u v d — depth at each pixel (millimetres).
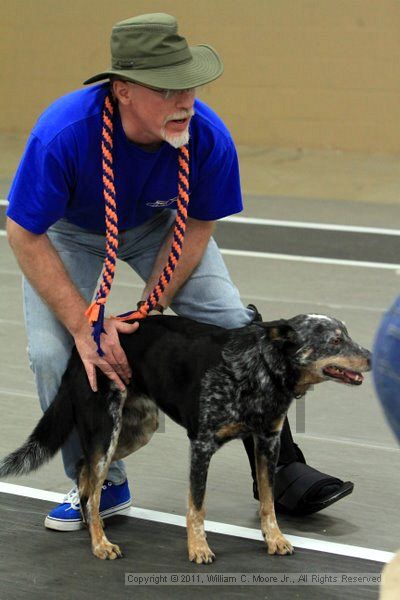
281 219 16547
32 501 7270
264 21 20438
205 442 6305
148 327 6559
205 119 6398
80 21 21500
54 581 6098
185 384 6324
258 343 6211
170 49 5848
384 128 20281
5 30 22062
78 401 6484
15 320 11500
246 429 6332
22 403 9164
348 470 7840
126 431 6719
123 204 6488
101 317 6270
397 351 3115
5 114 22531
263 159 20297
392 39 19781
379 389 3197
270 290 12695
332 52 20188
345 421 8789
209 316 6938
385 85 20062
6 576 6152
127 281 13172
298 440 8422
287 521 6977
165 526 6887
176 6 20797
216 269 6992
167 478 7691
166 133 5984
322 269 13672
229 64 20828
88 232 6746
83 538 6703
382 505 7234
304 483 6902
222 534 6766
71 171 6145
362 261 14078
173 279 6836
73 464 6836
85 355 6379
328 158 20297
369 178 19109
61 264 6438
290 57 20469
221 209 6801
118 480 6969
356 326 11250
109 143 6066
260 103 20875
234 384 6195
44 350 6594
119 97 6008
